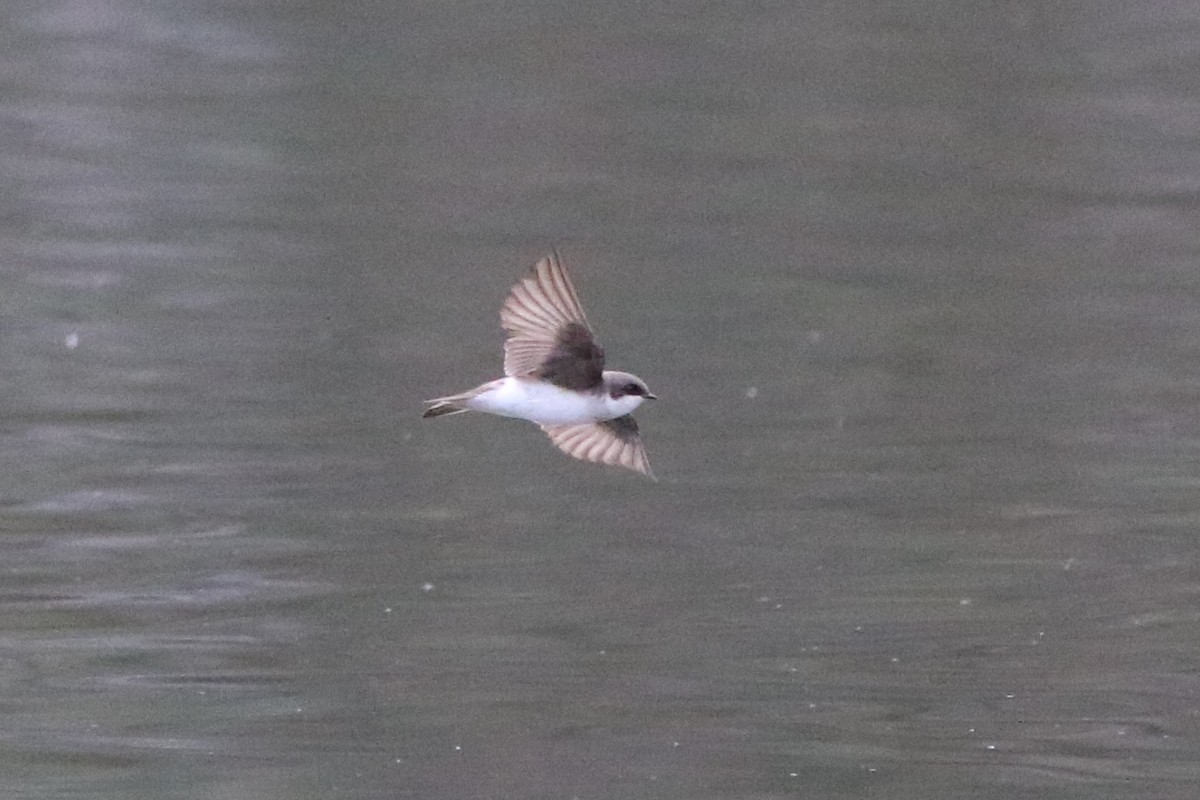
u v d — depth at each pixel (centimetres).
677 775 1199
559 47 2930
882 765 1207
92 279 2180
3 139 2586
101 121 2642
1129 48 2914
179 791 1174
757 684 1323
